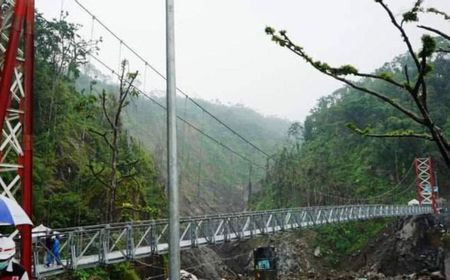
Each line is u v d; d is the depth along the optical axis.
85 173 26.03
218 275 42.62
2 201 4.42
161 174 43.00
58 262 12.52
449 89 63.03
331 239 54.00
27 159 7.99
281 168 69.12
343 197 62.78
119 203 24.52
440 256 42.50
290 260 51.78
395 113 65.25
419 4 4.04
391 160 62.56
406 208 44.28
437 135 4.20
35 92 26.73
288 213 26.67
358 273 49.00
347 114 75.00
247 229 22.69
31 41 8.17
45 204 22.27
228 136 114.62
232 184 90.50
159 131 81.81
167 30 4.61
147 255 15.73
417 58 4.05
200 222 19.03
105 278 19.80
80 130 29.61
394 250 49.00
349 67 4.41
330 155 71.00
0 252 4.02
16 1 8.01
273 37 4.67
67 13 32.22
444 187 57.94
